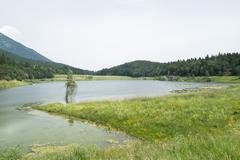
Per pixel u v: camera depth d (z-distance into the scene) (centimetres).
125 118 3569
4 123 4019
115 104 4506
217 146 719
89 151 1296
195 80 17550
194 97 4425
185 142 871
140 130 3064
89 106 4706
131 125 3278
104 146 2572
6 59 18912
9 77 15338
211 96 4356
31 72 19750
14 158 1869
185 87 11625
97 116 3962
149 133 2934
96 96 8250
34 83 17525
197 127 2844
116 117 3688
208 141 817
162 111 3531
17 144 2734
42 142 2811
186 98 4416
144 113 3569
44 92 10294
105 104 4688
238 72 16875
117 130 3253
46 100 7356
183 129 2869
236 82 14350
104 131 3238
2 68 16062
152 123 3161
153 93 8794
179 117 3195
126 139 2839
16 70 17025
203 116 3077
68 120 4100
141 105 4112
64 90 11400
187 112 3325
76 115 4372
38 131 3378
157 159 677
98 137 2959
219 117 2988
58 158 1273
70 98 7444
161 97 4844
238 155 621
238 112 3078
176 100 4241
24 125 3819
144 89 11031
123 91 10206
